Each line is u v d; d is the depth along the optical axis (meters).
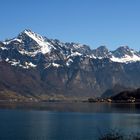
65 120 195.12
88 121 186.25
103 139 81.19
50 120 195.12
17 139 117.50
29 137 121.62
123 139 87.50
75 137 121.19
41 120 196.00
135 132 128.62
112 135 82.94
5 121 188.88
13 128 150.38
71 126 160.25
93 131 137.88
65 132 135.25
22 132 135.12
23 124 170.62
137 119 194.62
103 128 148.38
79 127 154.88
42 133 132.38
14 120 195.50
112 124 165.50
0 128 150.25
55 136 123.56
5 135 126.56
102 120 191.12
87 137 120.62
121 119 195.75
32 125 165.62
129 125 159.50
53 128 150.62
